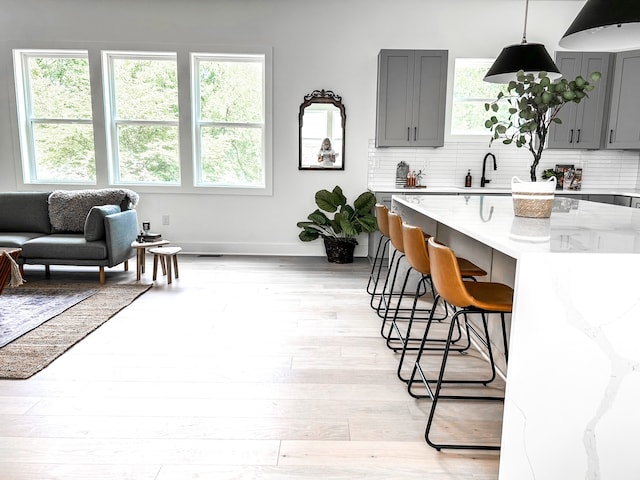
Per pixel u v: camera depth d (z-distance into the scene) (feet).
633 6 6.01
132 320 10.91
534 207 7.13
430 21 17.53
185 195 18.62
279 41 17.71
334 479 5.56
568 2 17.30
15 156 18.25
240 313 11.53
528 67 10.43
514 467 4.91
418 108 17.13
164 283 14.29
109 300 12.26
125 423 6.61
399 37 17.67
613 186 18.49
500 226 6.29
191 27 17.58
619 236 5.52
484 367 8.75
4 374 7.97
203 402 7.23
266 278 15.10
